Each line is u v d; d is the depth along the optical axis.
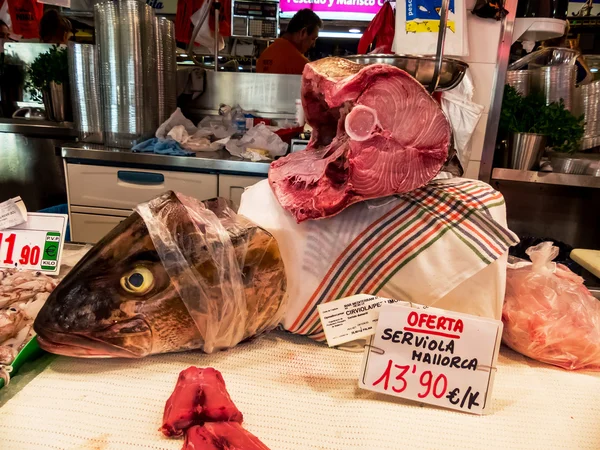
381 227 0.84
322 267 0.86
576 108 2.11
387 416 0.70
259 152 2.39
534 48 2.34
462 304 0.85
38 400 0.68
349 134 0.74
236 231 0.79
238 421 0.65
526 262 1.02
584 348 0.82
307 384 0.77
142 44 2.38
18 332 0.81
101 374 0.75
